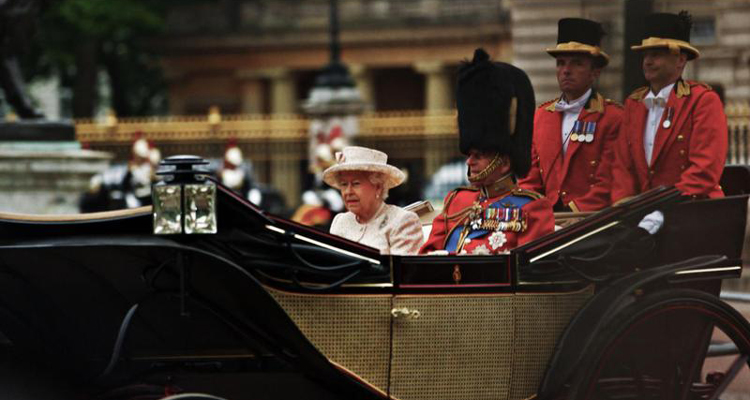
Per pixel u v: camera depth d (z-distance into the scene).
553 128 30.72
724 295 36.62
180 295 21.44
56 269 21.84
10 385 23.73
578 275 23.98
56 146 77.06
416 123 112.75
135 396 24.02
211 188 21.12
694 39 70.38
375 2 194.88
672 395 25.25
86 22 170.75
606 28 35.47
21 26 73.81
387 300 22.83
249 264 21.81
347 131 114.19
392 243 25.69
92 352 23.23
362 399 23.05
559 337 24.02
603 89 35.31
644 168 28.70
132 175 91.38
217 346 23.11
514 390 23.67
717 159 27.45
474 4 186.75
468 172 26.19
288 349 22.58
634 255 24.53
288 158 116.62
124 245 20.94
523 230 25.19
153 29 187.50
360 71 194.50
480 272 23.34
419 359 23.03
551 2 60.22
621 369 25.09
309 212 77.00
